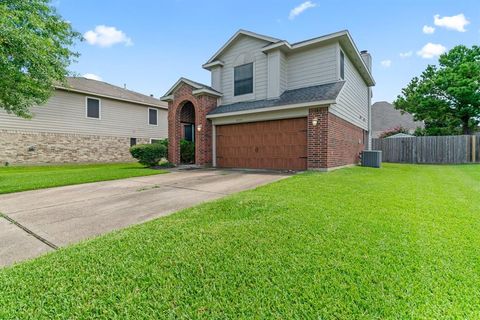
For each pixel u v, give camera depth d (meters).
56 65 10.88
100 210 4.67
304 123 9.88
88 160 17.30
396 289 2.05
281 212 3.99
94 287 2.15
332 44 10.75
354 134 13.41
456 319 1.74
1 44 8.30
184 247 2.84
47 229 3.69
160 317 1.80
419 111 22.80
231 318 1.77
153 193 6.13
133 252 2.75
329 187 5.96
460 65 19.75
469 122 21.47
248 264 2.45
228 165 12.27
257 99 12.20
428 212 4.06
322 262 2.46
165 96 13.89
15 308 1.90
